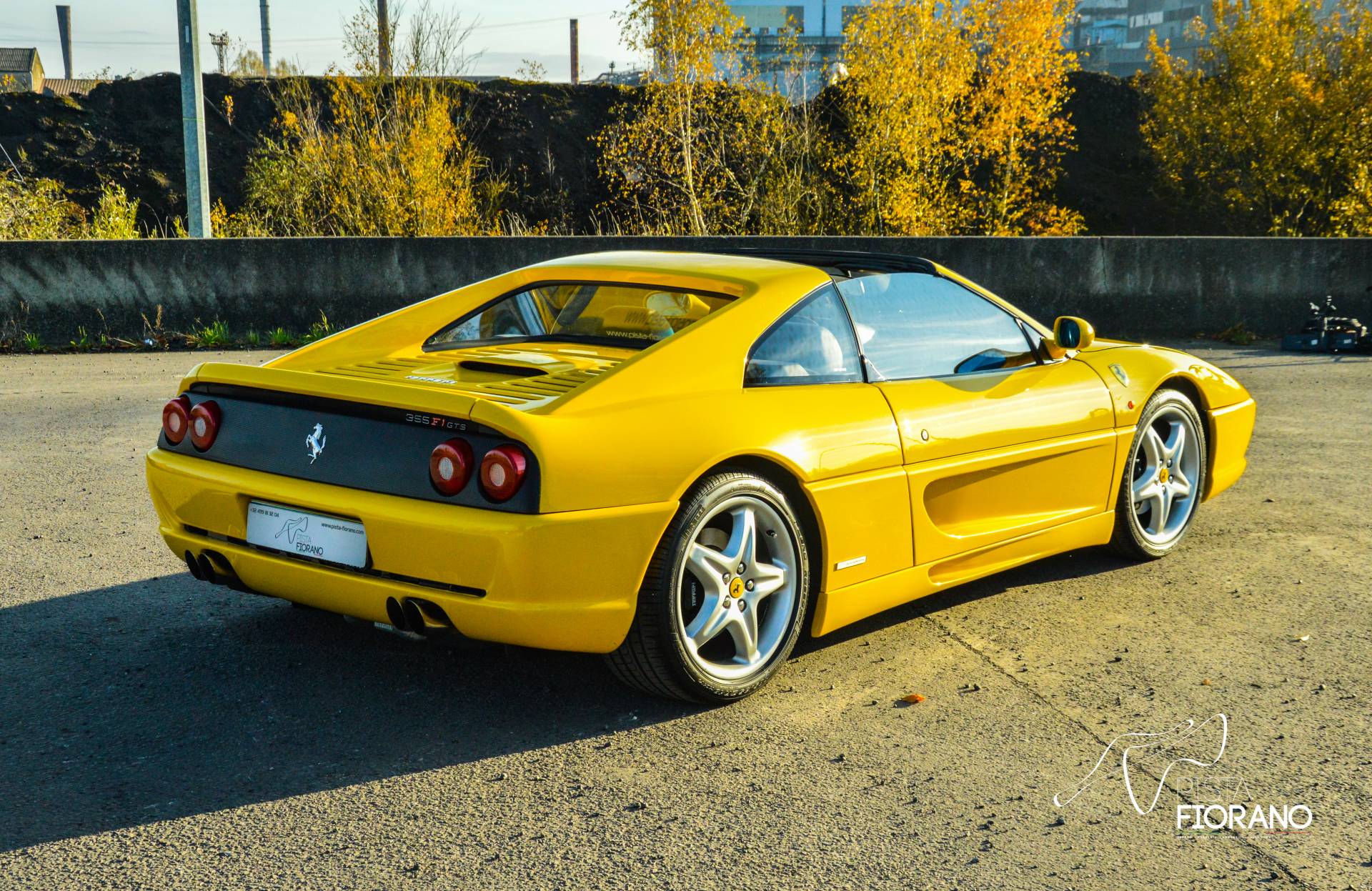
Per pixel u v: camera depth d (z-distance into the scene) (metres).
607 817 2.66
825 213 15.42
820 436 3.38
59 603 4.01
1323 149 16.72
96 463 6.13
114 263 10.50
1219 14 17.88
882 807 2.73
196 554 3.36
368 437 3.02
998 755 3.01
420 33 14.46
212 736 3.03
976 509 3.98
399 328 4.00
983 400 3.93
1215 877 2.45
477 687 3.39
